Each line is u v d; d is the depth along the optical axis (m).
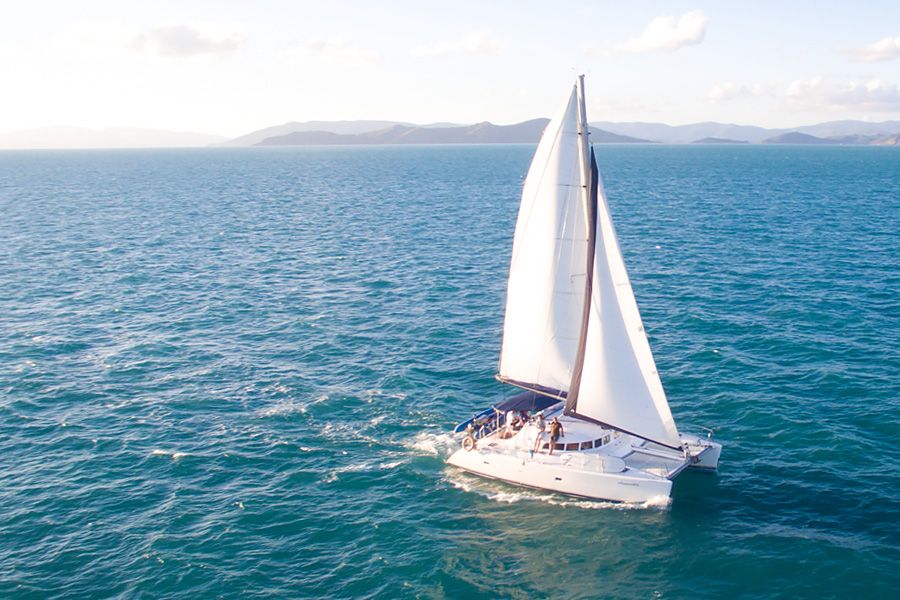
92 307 65.88
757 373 48.50
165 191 189.25
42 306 66.00
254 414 43.38
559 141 33.41
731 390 45.84
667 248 91.69
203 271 80.94
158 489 35.03
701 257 85.50
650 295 68.31
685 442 36.69
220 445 39.50
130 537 31.11
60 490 34.81
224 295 70.25
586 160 33.00
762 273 76.25
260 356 53.06
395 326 60.19
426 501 34.31
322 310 64.88
